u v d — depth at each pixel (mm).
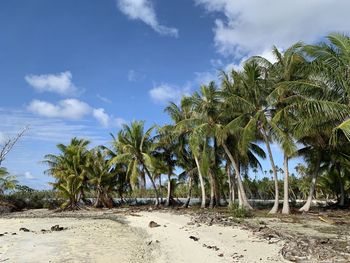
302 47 27094
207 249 16438
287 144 29094
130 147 46500
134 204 56812
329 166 43625
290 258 13359
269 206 45125
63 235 25219
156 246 18984
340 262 12453
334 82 24469
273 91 28547
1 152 32594
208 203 52719
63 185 49188
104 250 18953
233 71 32906
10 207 52000
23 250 19469
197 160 42656
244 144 30234
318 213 30906
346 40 23297
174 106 44375
